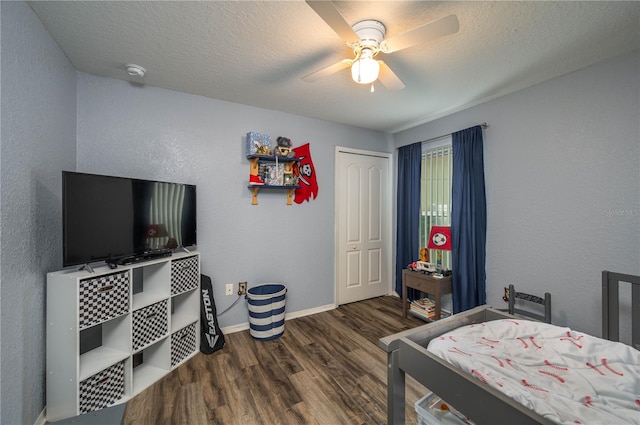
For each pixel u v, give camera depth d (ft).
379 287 12.31
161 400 5.61
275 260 9.66
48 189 5.29
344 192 11.30
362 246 11.80
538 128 7.38
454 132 9.37
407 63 6.43
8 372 4.10
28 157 4.62
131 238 6.15
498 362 3.36
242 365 6.88
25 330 4.50
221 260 8.71
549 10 4.65
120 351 5.77
